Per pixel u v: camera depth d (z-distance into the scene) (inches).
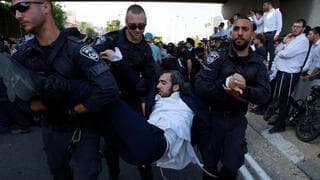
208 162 132.7
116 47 128.4
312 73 233.5
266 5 359.6
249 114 308.5
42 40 89.4
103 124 98.0
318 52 228.2
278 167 188.4
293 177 174.2
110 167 149.9
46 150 101.2
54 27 90.0
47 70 89.4
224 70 124.6
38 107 91.7
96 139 99.7
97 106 88.9
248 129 268.5
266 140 238.7
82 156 97.0
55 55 88.4
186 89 128.4
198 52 359.9
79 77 91.9
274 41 350.6
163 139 104.1
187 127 119.2
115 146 101.3
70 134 96.1
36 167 185.9
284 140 230.5
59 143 97.5
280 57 243.8
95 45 128.5
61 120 94.5
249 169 185.5
